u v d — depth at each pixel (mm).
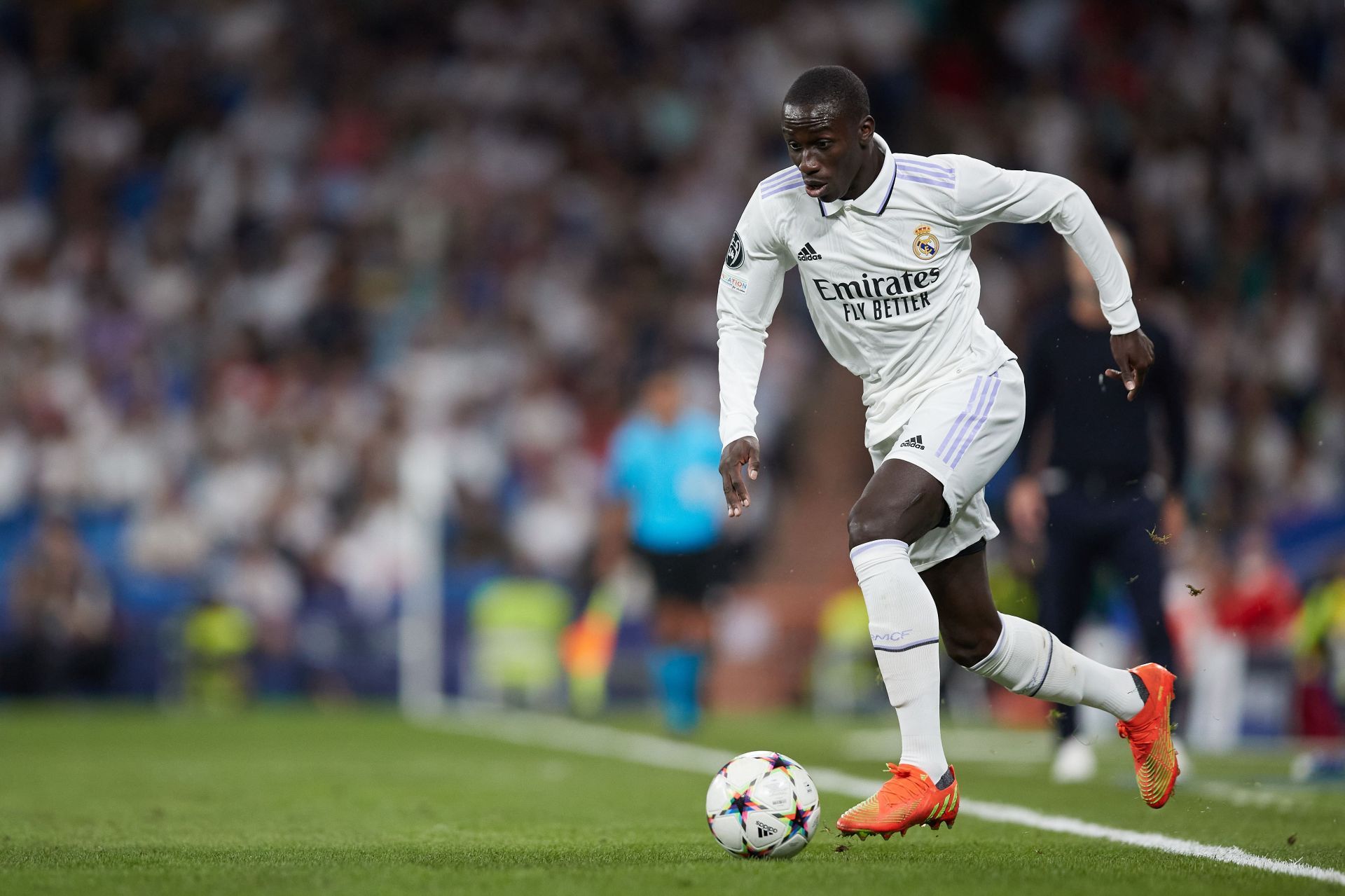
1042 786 24234
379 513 56562
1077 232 16188
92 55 72938
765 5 79562
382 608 52750
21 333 61531
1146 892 12539
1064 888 12695
